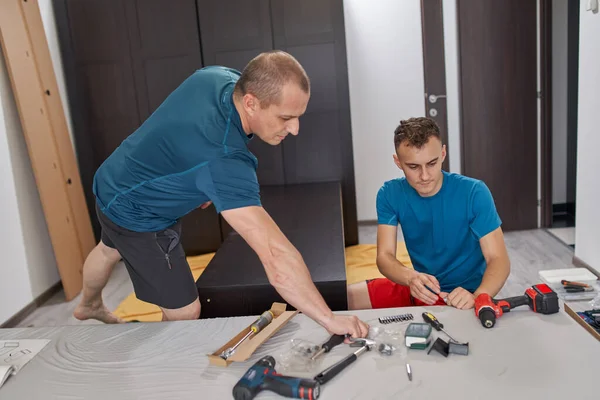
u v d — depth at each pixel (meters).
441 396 1.12
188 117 1.49
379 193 2.02
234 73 1.68
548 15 3.81
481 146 4.06
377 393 1.15
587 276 2.87
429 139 1.73
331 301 2.01
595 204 3.02
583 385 1.12
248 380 1.19
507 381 1.15
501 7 3.84
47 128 3.46
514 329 1.35
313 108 3.76
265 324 1.47
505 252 1.82
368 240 4.18
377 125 4.45
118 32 3.74
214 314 2.06
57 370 1.36
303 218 2.91
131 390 1.25
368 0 4.23
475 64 3.94
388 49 4.30
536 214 4.12
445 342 1.29
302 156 3.85
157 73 3.79
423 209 1.92
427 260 1.99
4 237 3.08
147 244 1.83
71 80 3.82
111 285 3.62
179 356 1.37
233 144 1.43
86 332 1.54
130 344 1.45
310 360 1.28
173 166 1.55
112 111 3.86
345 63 3.67
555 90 4.20
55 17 3.74
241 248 2.44
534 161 4.05
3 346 1.48
